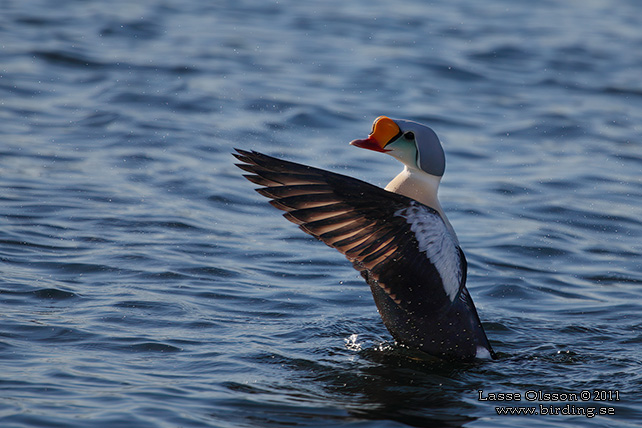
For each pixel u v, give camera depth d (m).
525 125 18.52
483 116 19.11
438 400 7.47
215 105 18.22
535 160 16.42
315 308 9.75
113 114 17.12
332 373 7.95
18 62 20.19
